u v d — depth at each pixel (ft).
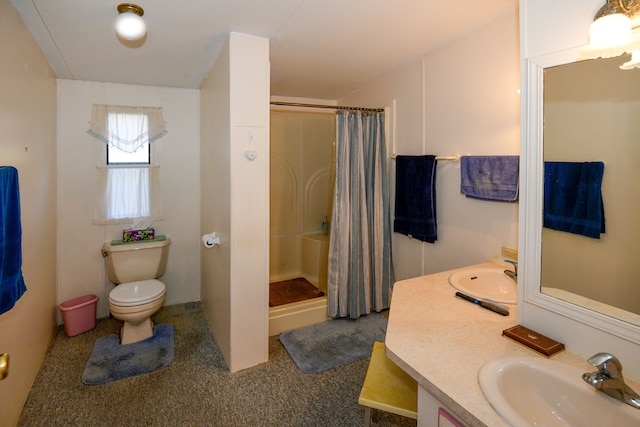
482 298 5.08
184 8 5.61
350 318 9.61
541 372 3.37
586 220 3.65
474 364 3.47
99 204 9.73
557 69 3.73
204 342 8.51
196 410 6.09
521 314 4.17
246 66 6.75
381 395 4.27
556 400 3.26
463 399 2.94
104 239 9.92
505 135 6.44
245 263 7.13
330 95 12.14
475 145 7.06
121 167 9.89
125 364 7.47
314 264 11.92
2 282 4.42
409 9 5.91
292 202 12.47
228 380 6.93
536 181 3.94
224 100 7.13
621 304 3.38
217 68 7.77
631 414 2.81
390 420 5.89
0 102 4.89
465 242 7.48
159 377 7.03
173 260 10.87
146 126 10.09
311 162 12.75
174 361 7.63
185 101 10.55
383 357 5.04
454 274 6.12
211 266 9.16
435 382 3.17
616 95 3.41
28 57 6.31
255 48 6.82
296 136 12.41
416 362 3.50
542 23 3.77
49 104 8.20
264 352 7.54
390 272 9.89
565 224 3.78
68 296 9.58
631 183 3.33
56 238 9.18
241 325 7.22
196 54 7.69
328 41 7.25
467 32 7.00
